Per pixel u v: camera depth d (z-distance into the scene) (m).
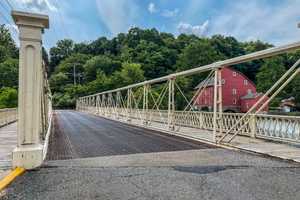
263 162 5.75
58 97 64.75
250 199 3.49
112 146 7.97
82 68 78.00
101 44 92.12
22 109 5.06
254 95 48.84
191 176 4.58
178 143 8.66
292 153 6.60
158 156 6.41
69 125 16.02
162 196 3.59
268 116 9.06
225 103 51.19
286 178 4.47
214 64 8.60
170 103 12.48
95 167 5.21
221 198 3.52
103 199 3.48
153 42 77.50
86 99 43.53
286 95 43.44
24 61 5.06
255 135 9.62
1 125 13.62
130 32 86.50
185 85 39.44
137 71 62.56
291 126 8.12
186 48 61.25
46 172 4.79
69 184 4.11
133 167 5.23
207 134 10.81
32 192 3.74
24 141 5.06
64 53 92.00
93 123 17.77
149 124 15.71
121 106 22.91
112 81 61.97
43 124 7.14
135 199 3.48
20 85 5.05
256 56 7.02
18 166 4.94
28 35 5.09
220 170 5.01
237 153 6.87
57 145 8.12
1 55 62.38
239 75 52.59
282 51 6.48
